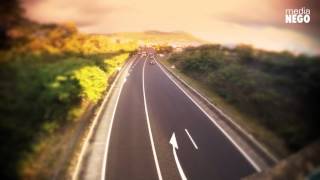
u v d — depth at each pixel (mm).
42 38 18438
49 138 18172
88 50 25656
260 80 24328
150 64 76812
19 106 15547
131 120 31172
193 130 27562
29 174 15055
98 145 24266
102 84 35031
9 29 16250
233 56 31172
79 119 24391
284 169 16906
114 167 20391
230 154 21828
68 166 19062
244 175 18531
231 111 30438
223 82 35406
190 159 21250
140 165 20453
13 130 14945
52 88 18438
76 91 24688
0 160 14148
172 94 43875
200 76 46219
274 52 22734
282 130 19719
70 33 21500
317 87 18594
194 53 49125
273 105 21844
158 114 33406
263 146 20891
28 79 16469
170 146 23828
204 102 37875
